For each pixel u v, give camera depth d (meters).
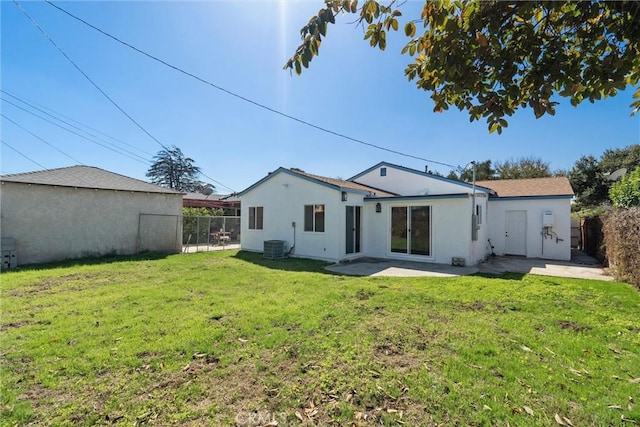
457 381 2.68
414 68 2.16
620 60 1.57
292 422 2.20
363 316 4.46
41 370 2.90
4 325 4.09
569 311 4.67
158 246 13.20
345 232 10.55
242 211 13.78
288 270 8.60
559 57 1.68
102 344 3.47
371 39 1.85
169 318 4.36
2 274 7.80
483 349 3.30
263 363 3.04
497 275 7.84
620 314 4.52
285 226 11.92
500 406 2.30
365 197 11.43
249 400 2.46
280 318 4.34
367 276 7.71
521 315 4.50
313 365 3.00
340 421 2.20
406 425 2.14
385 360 3.11
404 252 10.60
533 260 10.77
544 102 1.80
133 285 6.60
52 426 2.14
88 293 5.84
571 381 2.65
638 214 6.27
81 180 11.68
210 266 9.28
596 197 21.72
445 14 1.68
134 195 12.48
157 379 2.76
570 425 2.09
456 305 5.01
